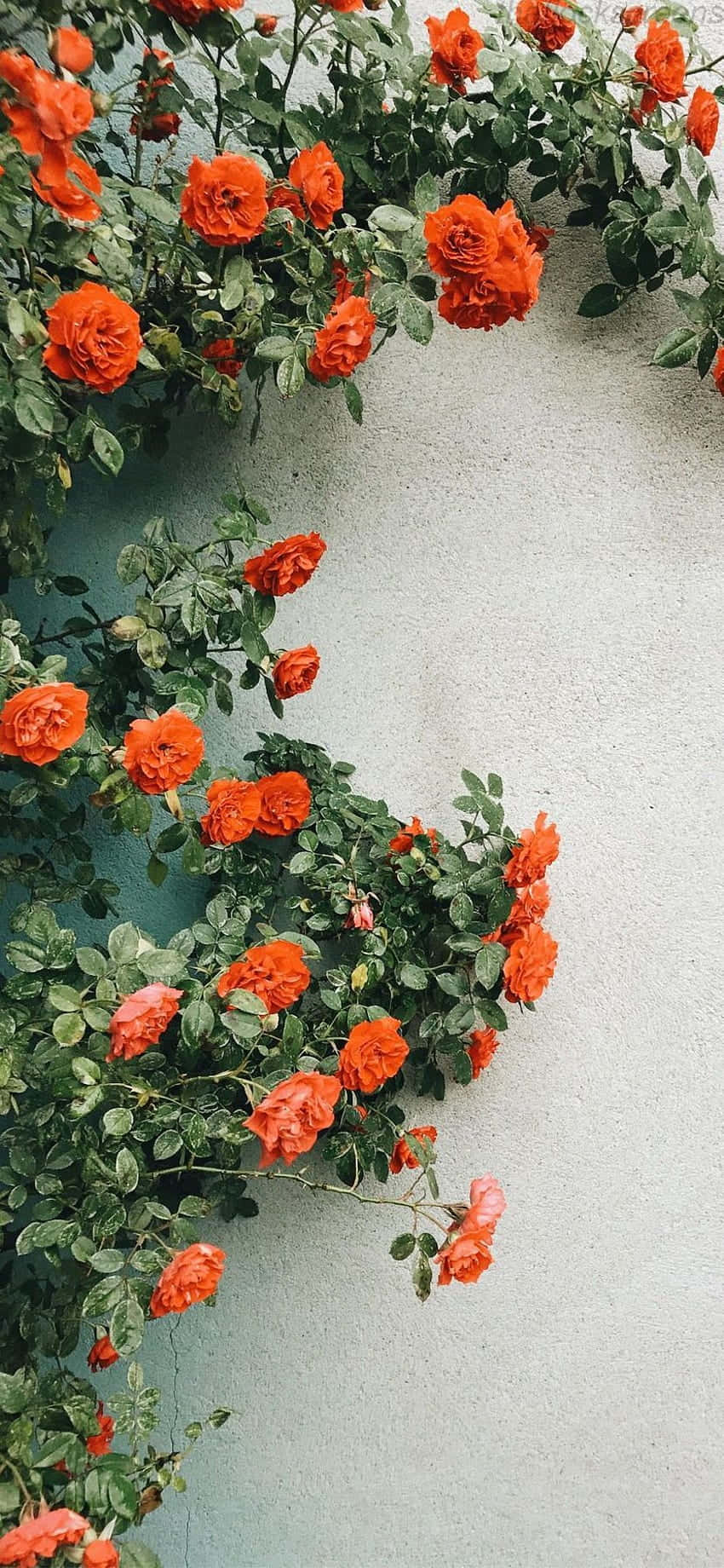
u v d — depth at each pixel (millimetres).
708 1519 1672
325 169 1298
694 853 1655
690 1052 1661
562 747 1655
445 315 1387
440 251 1331
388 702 1659
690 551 1642
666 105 1613
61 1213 1372
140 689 1465
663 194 1602
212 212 1253
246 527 1363
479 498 1647
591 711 1654
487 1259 1323
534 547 1649
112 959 1217
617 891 1658
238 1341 1671
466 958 1511
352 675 1656
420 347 1641
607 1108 1666
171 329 1439
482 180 1524
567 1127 1668
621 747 1654
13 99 993
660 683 1647
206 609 1367
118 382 1182
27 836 1474
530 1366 1668
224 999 1280
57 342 1147
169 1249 1258
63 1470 1190
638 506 1642
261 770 1572
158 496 1642
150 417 1504
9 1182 1315
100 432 1237
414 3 1590
